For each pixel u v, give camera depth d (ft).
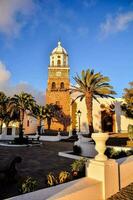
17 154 46.03
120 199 16.31
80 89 84.69
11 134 113.29
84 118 135.23
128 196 16.92
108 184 16.61
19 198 12.35
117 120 133.49
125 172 19.88
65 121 143.95
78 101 139.23
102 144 17.74
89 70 84.94
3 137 103.14
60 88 154.61
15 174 23.70
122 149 47.50
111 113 135.44
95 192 15.40
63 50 174.40
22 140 73.36
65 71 162.20
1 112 127.24
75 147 45.29
